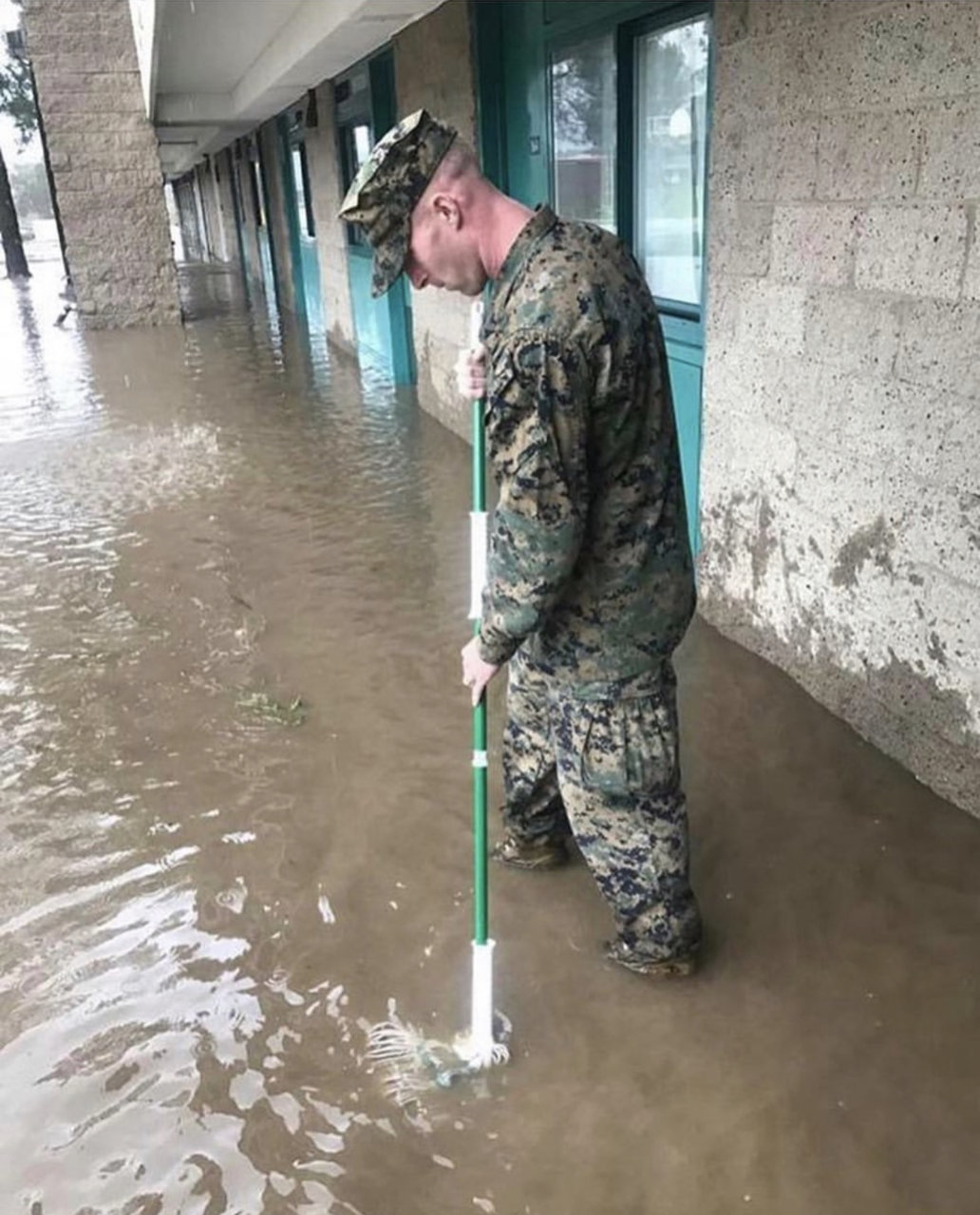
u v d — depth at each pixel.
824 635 3.43
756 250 3.44
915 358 2.81
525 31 5.37
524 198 5.82
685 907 2.37
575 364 1.82
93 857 2.95
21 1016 2.41
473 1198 1.96
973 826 2.88
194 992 2.46
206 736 3.54
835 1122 2.08
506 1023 2.33
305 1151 2.06
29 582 4.99
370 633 4.27
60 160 13.56
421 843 2.95
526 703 2.55
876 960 2.47
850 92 2.88
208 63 10.45
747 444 3.68
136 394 9.45
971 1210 1.90
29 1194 1.99
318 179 11.22
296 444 7.35
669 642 2.13
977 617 2.75
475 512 2.32
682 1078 2.19
